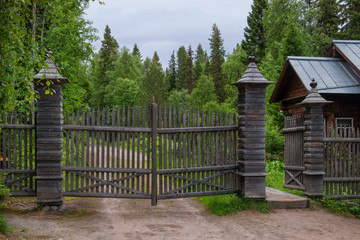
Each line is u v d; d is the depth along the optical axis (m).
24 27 4.47
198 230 6.32
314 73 14.08
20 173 7.23
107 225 6.47
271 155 17.23
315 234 6.31
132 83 48.62
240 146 8.05
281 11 38.75
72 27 19.03
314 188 8.62
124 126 7.52
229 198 8.27
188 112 7.92
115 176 7.71
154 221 6.88
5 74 4.95
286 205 8.00
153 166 7.55
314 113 8.72
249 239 5.88
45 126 7.13
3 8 4.12
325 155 8.95
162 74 59.53
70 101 20.84
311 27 37.69
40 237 5.53
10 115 7.35
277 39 39.25
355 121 14.08
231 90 44.28
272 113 22.94
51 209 7.13
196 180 7.88
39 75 7.05
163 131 7.68
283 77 16.31
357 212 8.14
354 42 15.66
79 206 7.93
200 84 46.69
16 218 6.53
